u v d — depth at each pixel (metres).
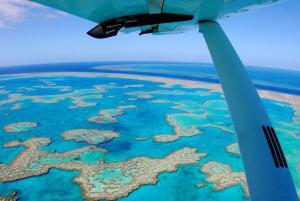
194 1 4.67
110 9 4.67
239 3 5.06
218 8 5.18
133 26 5.49
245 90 4.95
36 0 4.14
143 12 5.07
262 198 3.98
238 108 4.80
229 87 5.02
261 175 4.18
